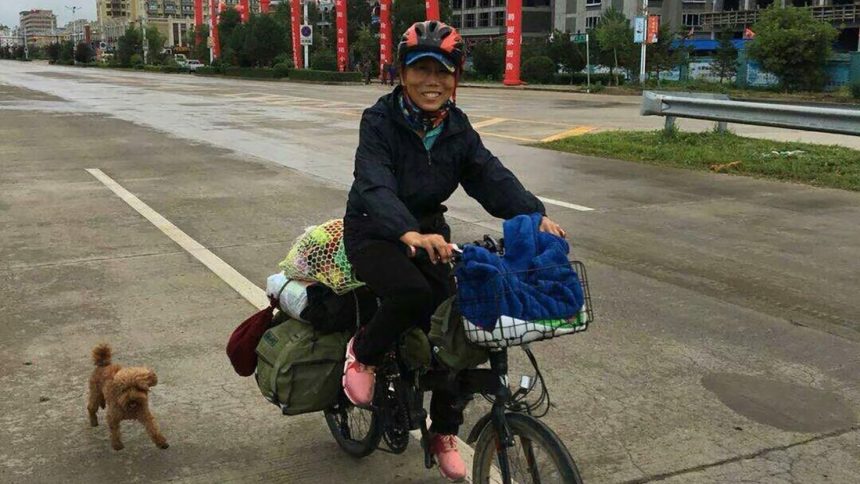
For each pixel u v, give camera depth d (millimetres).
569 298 2430
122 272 6320
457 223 8148
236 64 68750
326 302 3051
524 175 11109
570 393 4195
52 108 23531
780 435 3764
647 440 3705
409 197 2889
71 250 7012
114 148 14070
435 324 2637
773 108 12227
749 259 6766
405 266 2729
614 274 6312
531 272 2443
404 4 59531
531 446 2670
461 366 2607
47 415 3893
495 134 16500
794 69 37062
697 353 4742
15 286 5941
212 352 4691
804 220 8266
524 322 2371
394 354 2990
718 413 3982
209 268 6445
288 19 76875
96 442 3646
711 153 12422
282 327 3172
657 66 41812
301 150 13906
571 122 19406
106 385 3508
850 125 11273
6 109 22875
